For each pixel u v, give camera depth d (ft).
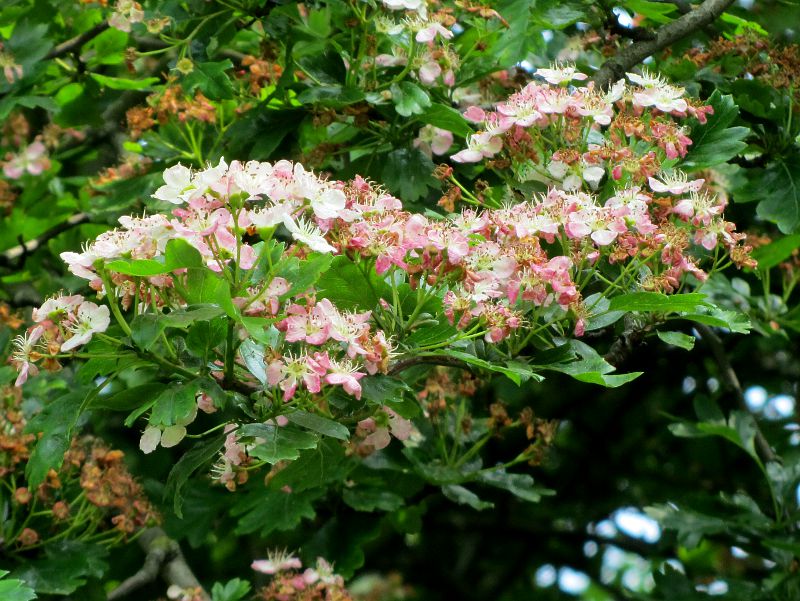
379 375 9.38
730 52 14.57
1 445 12.85
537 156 11.50
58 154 19.58
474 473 14.53
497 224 10.08
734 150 11.80
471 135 11.61
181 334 9.70
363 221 9.44
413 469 14.70
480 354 10.05
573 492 23.98
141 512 14.19
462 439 15.48
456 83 14.37
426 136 14.02
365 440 11.92
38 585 12.92
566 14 14.24
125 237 8.77
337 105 13.79
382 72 13.97
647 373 22.41
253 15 14.35
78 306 8.92
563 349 9.92
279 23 14.42
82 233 18.84
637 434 24.00
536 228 9.99
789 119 14.14
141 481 17.48
